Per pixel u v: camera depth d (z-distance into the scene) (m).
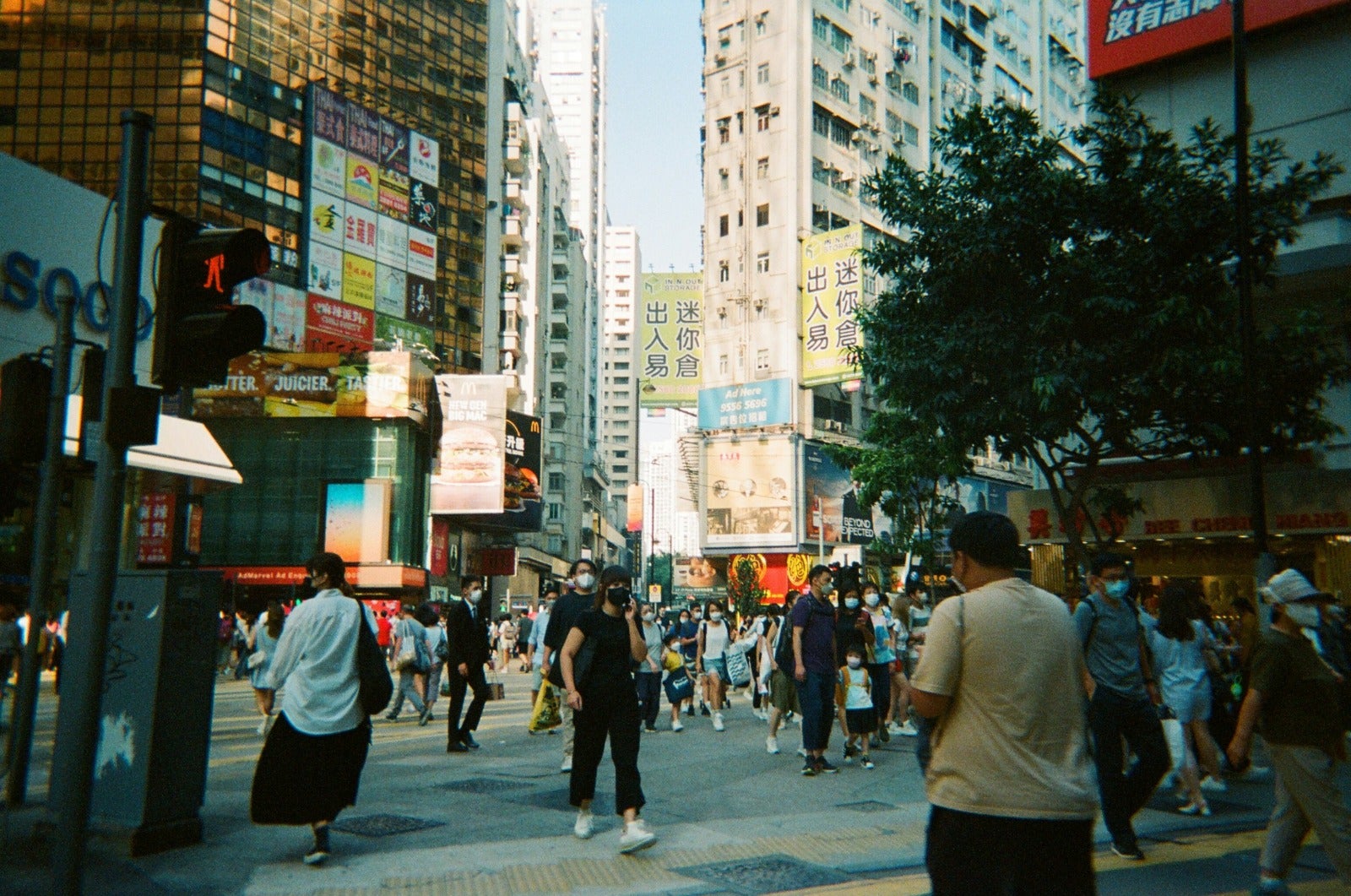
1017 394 12.56
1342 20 17.25
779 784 8.48
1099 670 6.14
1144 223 12.62
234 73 44.47
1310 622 4.88
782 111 50.84
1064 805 2.86
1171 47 18.91
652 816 6.97
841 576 10.08
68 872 3.73
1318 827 4.80
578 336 82.69
